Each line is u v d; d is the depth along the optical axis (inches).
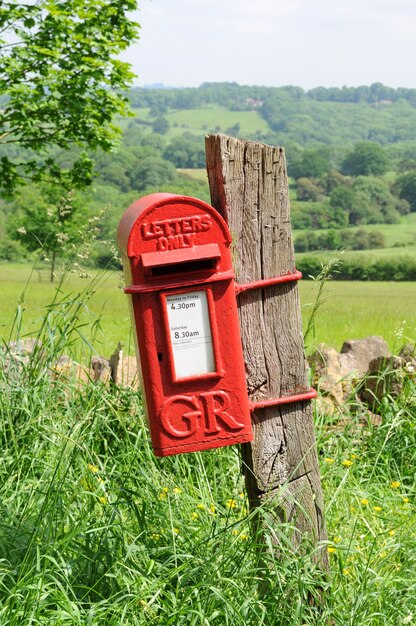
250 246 126.0
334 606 125.4
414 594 129.7
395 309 943.0
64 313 191.0
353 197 4685.0
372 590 128.4
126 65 665.6
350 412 213.8
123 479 159.5
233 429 121.5
